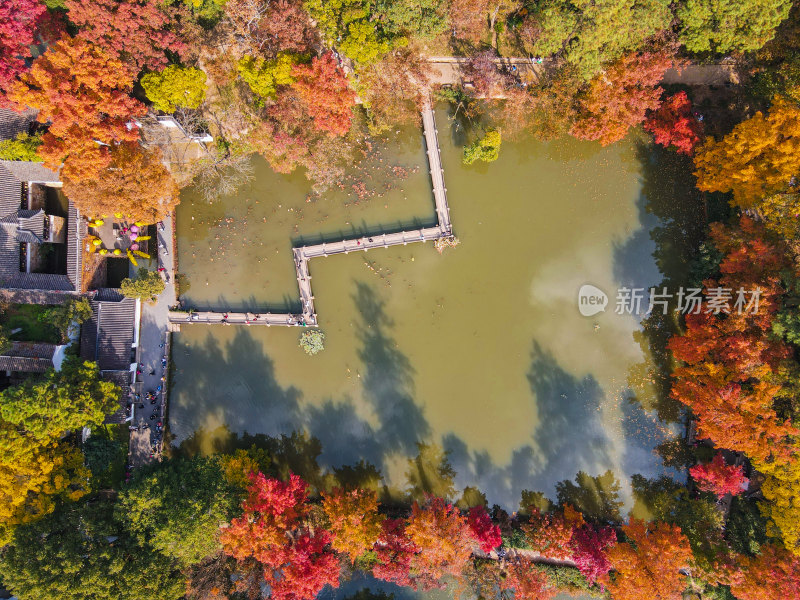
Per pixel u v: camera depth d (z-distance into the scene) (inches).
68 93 1196.5
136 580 1251.2
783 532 1290.6
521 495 1567.4
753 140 1230.9
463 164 1561.3
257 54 1365.7
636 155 1566.2
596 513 1557.6
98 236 1515.7
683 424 1557.6
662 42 1323.8
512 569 1443.2
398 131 1563.7
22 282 1438.2
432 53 1535.4
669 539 1317.7
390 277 1567.4
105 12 1189.1
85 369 1369.3
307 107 1391.5
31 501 1300.4
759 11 1234.6
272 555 1259.8
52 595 1195.9
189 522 1285.7
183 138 1518.2
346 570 1515.7
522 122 1549.0
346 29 1344.7
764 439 1256.8
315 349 1560.0
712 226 1374.3
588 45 1264.8
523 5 1445.6
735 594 1326.3
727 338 1300.4
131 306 1505.9
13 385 1466.5
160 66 1326.3
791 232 1263.5
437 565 1301.7
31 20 1252.5
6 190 1418.6
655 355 1560.0
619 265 1567.4
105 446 1443.2
